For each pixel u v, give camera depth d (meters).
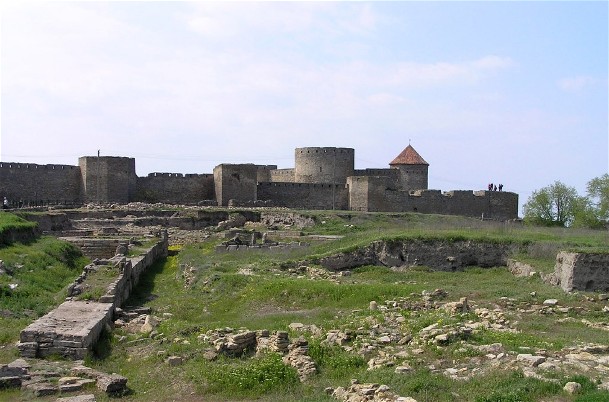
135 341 23.31
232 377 18.53
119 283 30.19
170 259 49.22
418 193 86.50
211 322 26.33
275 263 40.56
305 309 29.05
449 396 15.68
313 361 19.42
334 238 53.75
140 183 81.19
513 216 92.81
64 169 76.25
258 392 17.95
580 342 20.89
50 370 18.67
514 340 20.47
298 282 32.50
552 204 74.75
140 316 27.08
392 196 85.19
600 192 73.50
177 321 26.52
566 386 15.45
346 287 31.30
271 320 25.50
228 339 21.36
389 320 23.52
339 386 17.31
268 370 18.83
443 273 41.44
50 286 32.84
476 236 44.81
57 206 70.19
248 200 81.00
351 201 85.50
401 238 44.44
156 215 67.31
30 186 73.81
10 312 26.19
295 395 17.48
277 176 100.12
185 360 20.52
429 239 44.38
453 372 17.47
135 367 20.50
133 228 59.59
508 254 43.44
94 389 17.72
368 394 15.95
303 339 20.52
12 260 34.78
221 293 33.28
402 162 98.94
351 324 22.88
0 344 21.56
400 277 39.22
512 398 14.93
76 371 18.77
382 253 43.84
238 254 45.62
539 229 54.47
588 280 32.84
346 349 20.42
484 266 43.53
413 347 20.05
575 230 54.19
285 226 65.75
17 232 41.84
